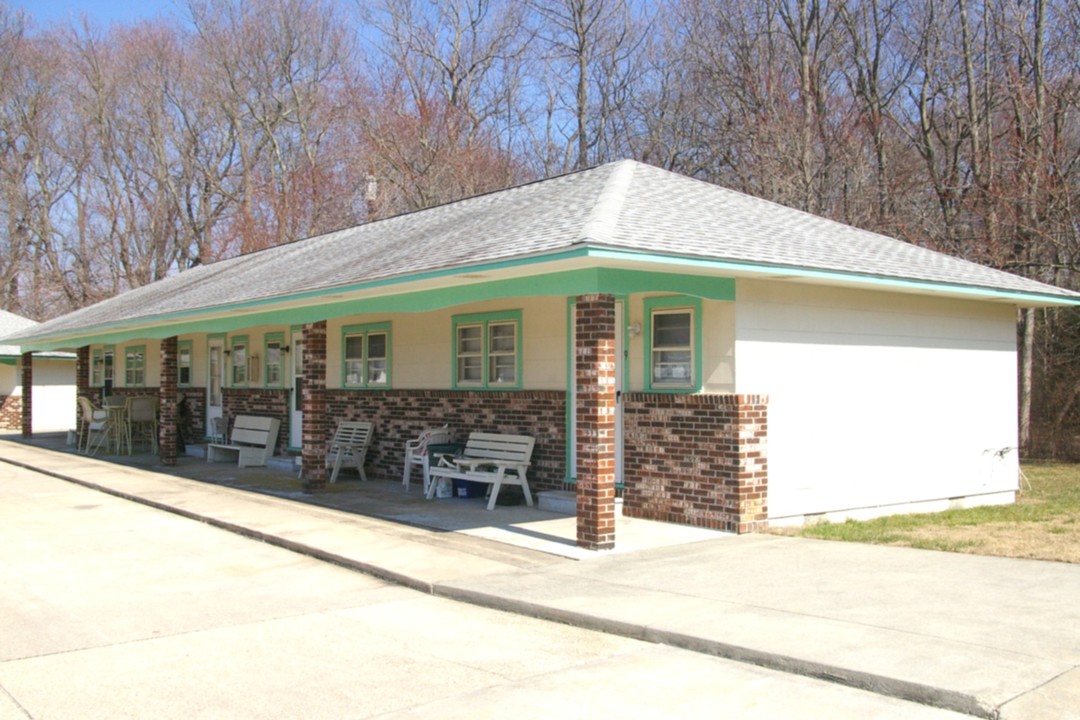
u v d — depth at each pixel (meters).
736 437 10.68
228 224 42.75
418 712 5.62
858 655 6.06
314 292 12.75
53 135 45.22
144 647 7.02
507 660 6.59
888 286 11.66
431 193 34.81
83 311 27.55
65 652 6.90
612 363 9.93
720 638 6.56
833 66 28.41
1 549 10.83
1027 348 21.95
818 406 11.67
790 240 11.65
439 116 36.25
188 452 22.38
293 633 7.37
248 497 14.48
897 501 12.69
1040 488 16.12
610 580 8.49
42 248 45.91
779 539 10.35
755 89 27.94
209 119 43.69
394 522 11.94
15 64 44.31
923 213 24.83
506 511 12.72
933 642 6.30
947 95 26.06
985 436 14.15
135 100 44.47
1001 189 21.23
